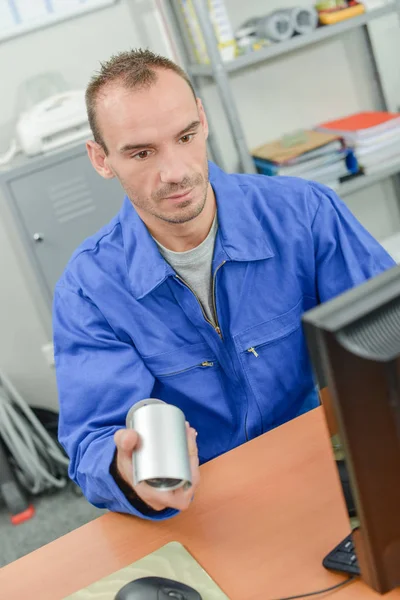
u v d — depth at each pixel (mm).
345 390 708
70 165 2521
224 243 1366
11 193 2504
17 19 2688
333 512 1019
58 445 2850
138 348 1364
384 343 708
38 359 3018
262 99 2949
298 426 1232
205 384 1377
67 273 1436
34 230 2557
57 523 2564
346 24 2607
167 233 1347
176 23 2771
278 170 2619
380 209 3172
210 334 1370
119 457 1078
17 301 2939
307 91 2990
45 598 1008
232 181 1434
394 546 810
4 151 2789
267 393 1392
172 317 1375
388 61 3025
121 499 1094
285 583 924
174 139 1204
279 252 1414
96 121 1254
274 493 1090
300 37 2580
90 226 2598
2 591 1042
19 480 2803
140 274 1366
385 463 755
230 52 2555
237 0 2814
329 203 1449
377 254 1432
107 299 1375
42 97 2777
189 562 992
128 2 2768
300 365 1423
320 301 1460
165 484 950
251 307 1388
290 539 994
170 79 1210
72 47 2760
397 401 721
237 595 925
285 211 1426
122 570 1009
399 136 2691
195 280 1388
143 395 1297
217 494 1120
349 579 898
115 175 1315
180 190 1226
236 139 2604
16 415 2713
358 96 3057
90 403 1302
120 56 1276
